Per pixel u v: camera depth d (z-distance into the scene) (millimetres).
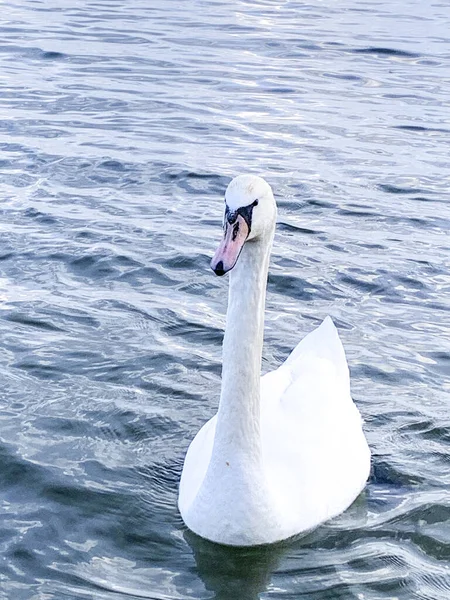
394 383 9562
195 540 7211
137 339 10094
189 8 29766
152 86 20375
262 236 6543
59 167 15148
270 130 17703
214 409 8961
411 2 32156
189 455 7773
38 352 9727
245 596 6688
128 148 16203
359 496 7906
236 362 6887
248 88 20562
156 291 11250
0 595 6520
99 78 20844
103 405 8891
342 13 29719
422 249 12734
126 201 13930
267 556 7105
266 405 7934
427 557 7137
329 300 11289
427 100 20062
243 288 6762
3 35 24625
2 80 20297
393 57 23938
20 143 16219
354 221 13633
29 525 7289
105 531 7277
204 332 10312
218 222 13289
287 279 11711
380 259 12367
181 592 6676
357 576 6906
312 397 8062
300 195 14500
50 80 20500
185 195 14305
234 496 7039
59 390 9094
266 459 7445
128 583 6727
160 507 7578
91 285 11320
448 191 14883
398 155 16516
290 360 8758
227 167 15523
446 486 8023
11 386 9109
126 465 8078
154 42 24594
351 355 10047
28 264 11734
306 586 6805
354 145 16984
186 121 18000
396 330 10617
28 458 8062
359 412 8797
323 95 20250
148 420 8711
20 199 13742
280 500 7207
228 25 27172
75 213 13328
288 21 28078
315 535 7375
